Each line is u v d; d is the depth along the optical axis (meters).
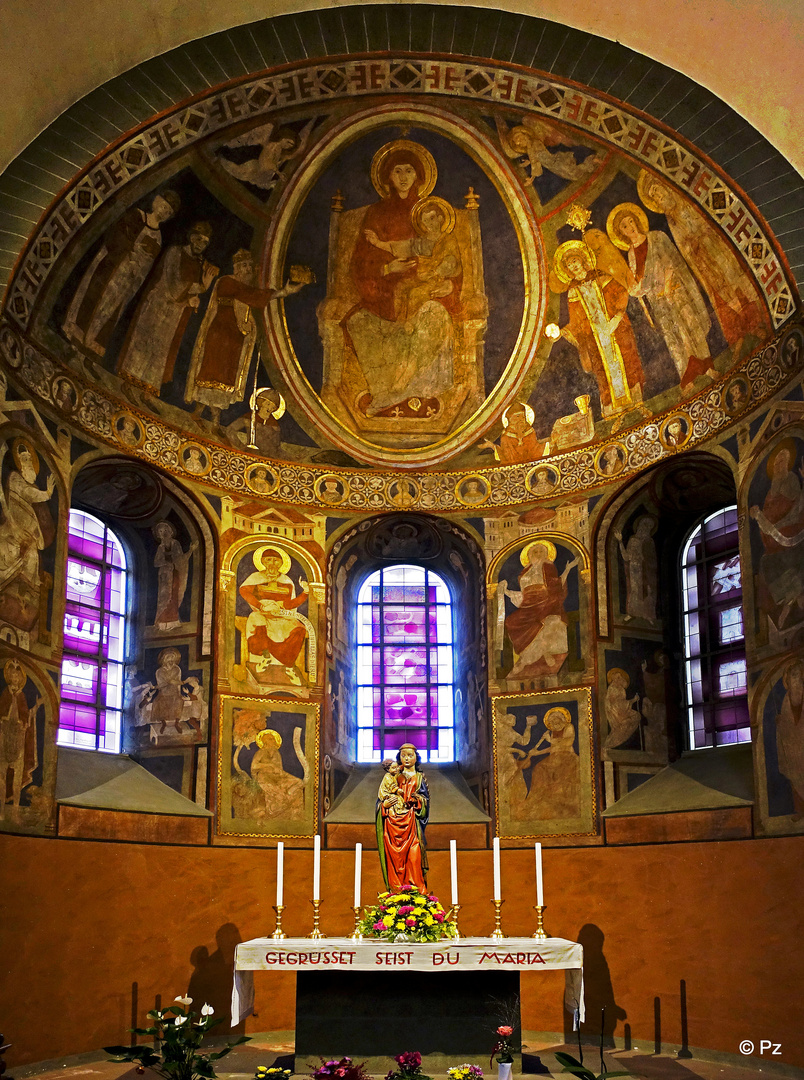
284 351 15.51
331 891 14.18
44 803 11.84
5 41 11.03
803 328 12.15
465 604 16.31
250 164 14.02
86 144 12.10
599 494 15.03
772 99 11.95
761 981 11.66
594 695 14.45
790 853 11.58
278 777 14.45
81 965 11.83
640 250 14.22
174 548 15.02
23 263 12.00
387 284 15.58
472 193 14.88
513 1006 11.12
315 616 15.32
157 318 14.26
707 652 14.81
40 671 11.99
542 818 14.38
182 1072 8.84
